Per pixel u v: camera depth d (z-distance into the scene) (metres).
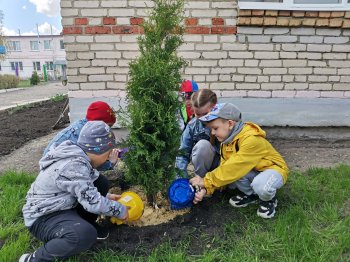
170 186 3.19
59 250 2.43
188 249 2.78
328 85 5.61
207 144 3.48
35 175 4.33
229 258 2.61
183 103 3.09
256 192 3.12
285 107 5.67
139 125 2.92
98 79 5.41
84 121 3.37
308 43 5.43
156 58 2.89
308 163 4.68
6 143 6.12
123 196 3.02
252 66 5.50
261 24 5.28
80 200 2.55
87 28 5.24
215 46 5.41
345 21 5.30
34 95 17.25
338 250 2.68
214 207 3.39
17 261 2.63
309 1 5.45
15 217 3.25
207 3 5.25
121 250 2.78
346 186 3.72
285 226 2.95
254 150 3.09
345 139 5.81
